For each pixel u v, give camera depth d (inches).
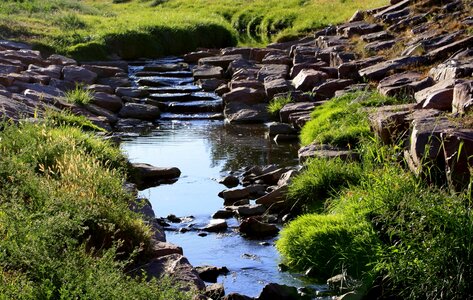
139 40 1031.0
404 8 850.1
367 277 303.7
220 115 696.4
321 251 327.9
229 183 473.7
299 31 1023.0
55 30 1027.3
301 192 407.2
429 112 426.6
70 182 345.7
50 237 265.6
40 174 373.1
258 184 462.6
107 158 466.9
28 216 287.0
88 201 316.5
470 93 411.5
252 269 332.2
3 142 418.3
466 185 345.4
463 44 637.9
